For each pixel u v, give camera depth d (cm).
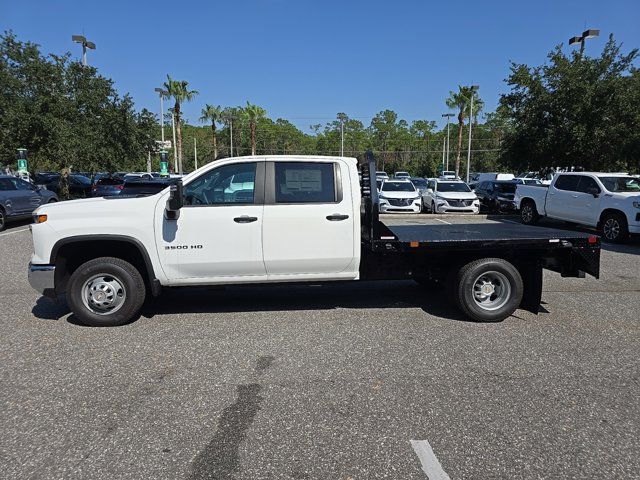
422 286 708
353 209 546
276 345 479
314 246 541
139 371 417
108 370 419
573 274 584
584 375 413
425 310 605
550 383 397
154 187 1176
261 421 336
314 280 559
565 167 1822
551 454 299
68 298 525
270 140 8956
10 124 1828
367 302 640
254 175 536
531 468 285
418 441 312
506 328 537
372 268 577
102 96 2211
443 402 364
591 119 1628
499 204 1970
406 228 668
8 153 1894
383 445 308
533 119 1756
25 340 491
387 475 278
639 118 1561
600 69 1666
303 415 344
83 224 514
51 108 1933
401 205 1897
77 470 281
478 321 559
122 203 525
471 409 354
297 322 553
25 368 422
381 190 1984
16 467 283
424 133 9462
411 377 407
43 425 329
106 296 529
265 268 540
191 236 523
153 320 558
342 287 726
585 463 290
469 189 2025
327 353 459
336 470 283
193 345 479
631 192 1257
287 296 670
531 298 582
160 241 521
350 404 360
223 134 8362
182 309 604
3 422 333
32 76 1972
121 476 276
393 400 366
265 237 530
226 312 591
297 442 310
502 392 380
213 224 523
